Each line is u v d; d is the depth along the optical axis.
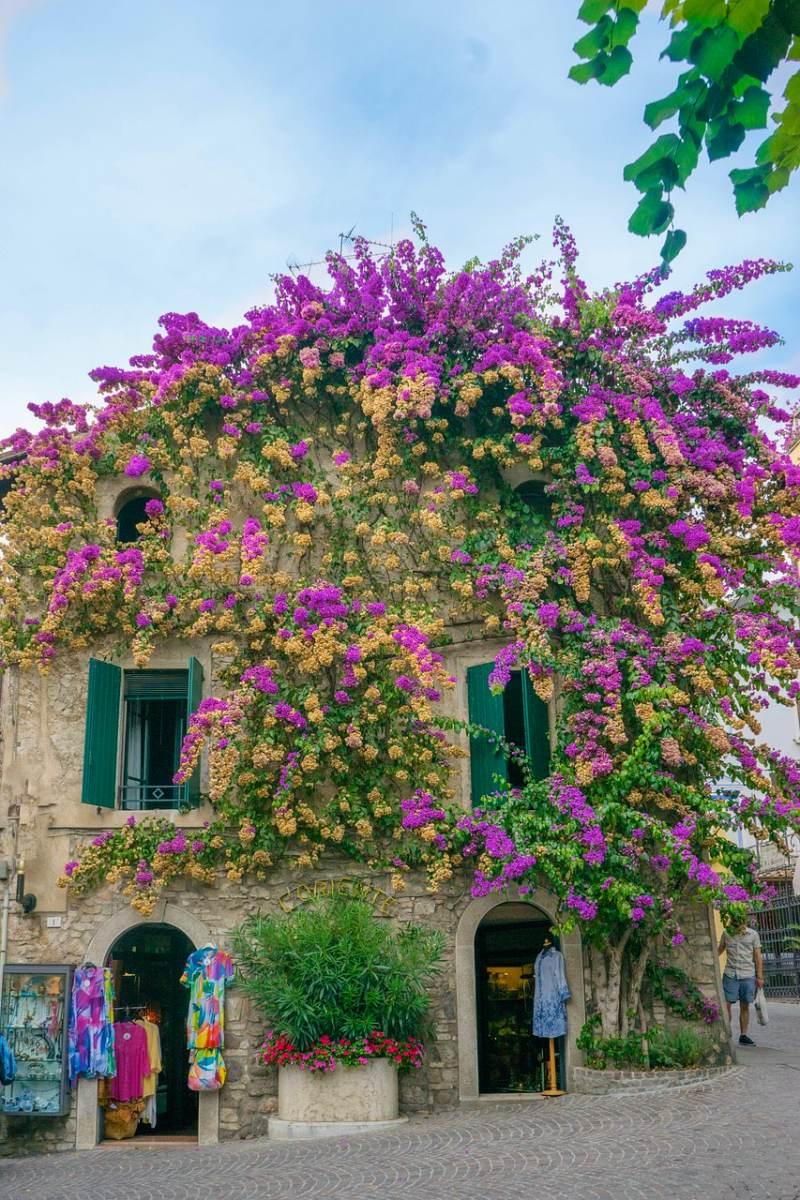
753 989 15.48
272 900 14.50
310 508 15.28
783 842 13.73
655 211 4.49
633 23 4.16
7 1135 13.99
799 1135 9.84
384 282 16.16
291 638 14.59
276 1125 13.25
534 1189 9.30
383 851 14.55
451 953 14.32
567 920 13.49
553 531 15.18
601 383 15.48
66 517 15.55
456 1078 13.97
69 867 14.41
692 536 14.35
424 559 15.34
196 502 15.52
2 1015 14.08
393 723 14.73
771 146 4.37
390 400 15.27
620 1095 12.62
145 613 15.00
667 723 13.79
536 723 14.72
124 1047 14.38
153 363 16.08
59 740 14.96
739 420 15.12
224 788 14.05
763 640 13.75
